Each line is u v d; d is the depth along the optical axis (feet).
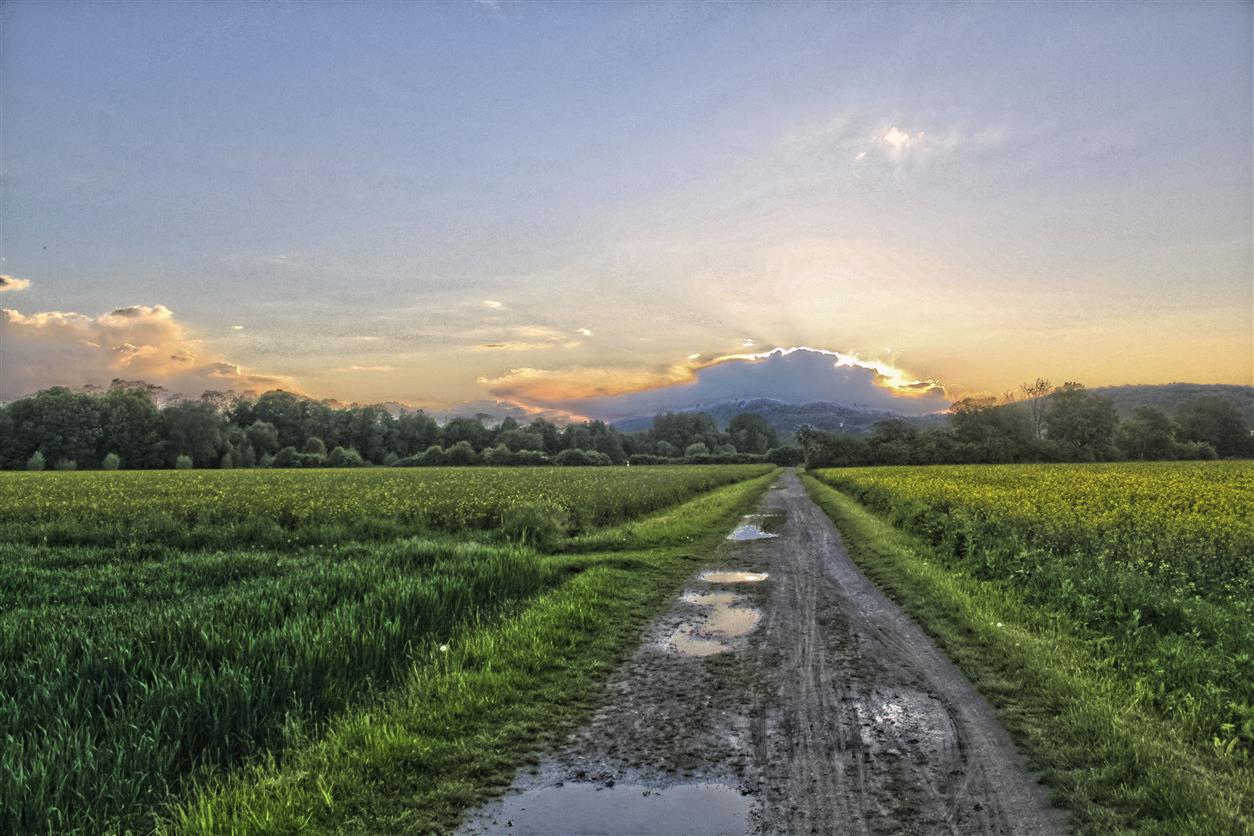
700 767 16.14
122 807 13.50
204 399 392.88
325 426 396.57
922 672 22.84
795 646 26.37
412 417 438.40
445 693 20.12
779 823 13.52
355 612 25.08
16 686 18.39
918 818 13.61
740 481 179.52
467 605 30.09
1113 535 39.60
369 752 16.16
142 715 16.29
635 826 13.46
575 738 17.92
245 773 15.37
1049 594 30.83
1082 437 316.60
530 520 55.36
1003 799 14.29
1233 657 20.71
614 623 30.22
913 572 38.60
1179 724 17.33
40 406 294.66
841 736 17.74
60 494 93.61
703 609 32.96
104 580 35.63
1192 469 148.97
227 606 25.25
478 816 13.98
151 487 111.96
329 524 57.82
